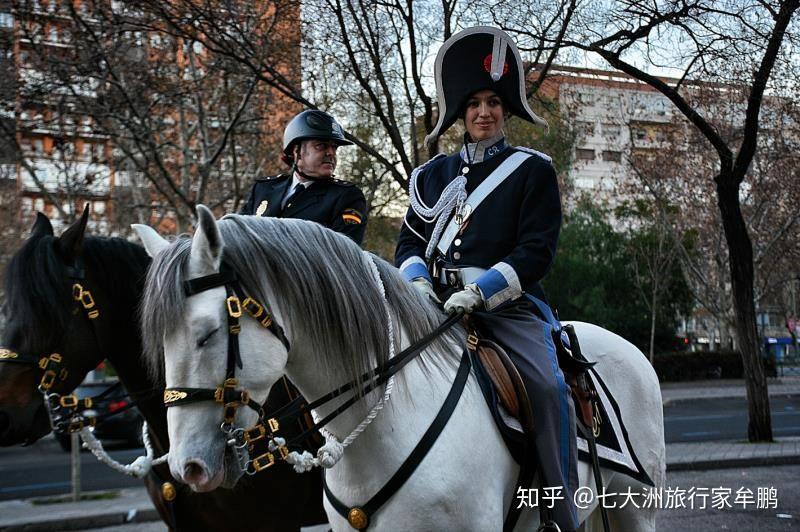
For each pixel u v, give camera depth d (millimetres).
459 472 2553
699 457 11125
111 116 11758
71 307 3268
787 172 19906
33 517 7957
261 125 16391
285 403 3500
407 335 2730
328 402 2557
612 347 3791
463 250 3086
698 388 28969
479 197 3090
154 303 2186
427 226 3256
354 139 10312
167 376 2180
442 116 3281
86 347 3314
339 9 9812
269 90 15531
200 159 17641
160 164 11805
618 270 31125
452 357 2803
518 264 2908
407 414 2574
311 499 3697
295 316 2408
